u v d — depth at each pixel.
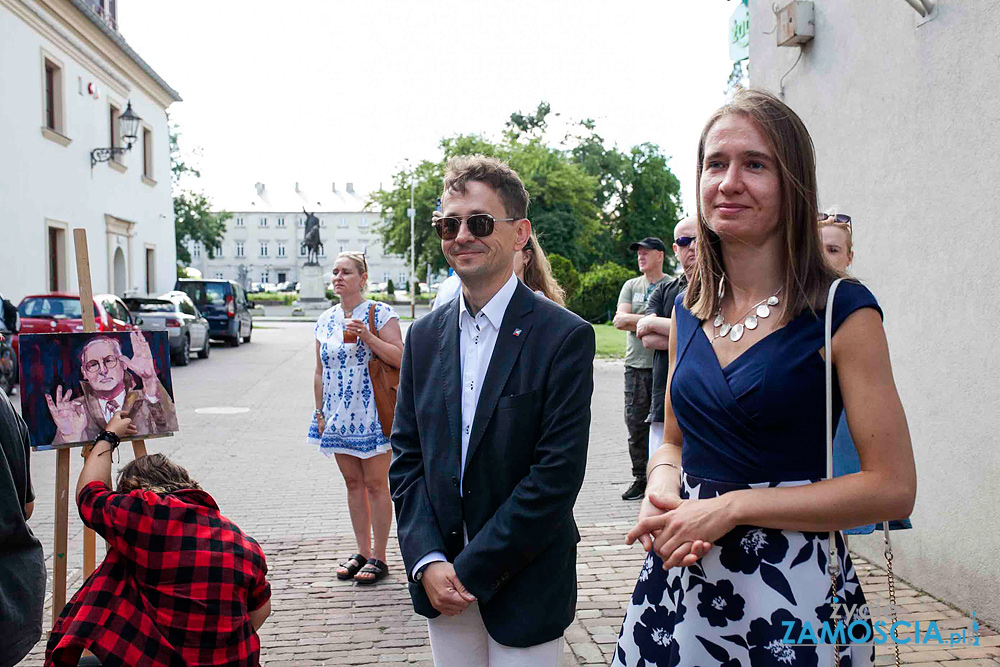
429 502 2.23
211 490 6.89
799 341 1.58
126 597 2.59
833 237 3.17
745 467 1.62
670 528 1.61
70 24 20.28
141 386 3.47
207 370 16.97
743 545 1.63
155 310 18.16
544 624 2.14
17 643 2.50
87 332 3.43
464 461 2.19
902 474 1.51
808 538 1.60
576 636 3.79
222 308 23.05
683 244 4.64
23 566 2.54
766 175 1.65
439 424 2.23
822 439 1.60
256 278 99.19
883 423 1.52
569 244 44.94
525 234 2.33
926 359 3.94
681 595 1.73
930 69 3.87
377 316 4.49
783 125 1.66
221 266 98.88
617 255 56.50
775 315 1.65
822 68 4.86
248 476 7.42
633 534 1.70
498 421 2.15
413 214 43.75
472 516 2.17
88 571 3.58
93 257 22.22
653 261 5.91
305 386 14.35
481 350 2.25
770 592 1.59
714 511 1.56
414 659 3.61
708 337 1.76
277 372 16.70
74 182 20.91
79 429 3.35
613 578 4.57
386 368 4.43
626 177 56.09
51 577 4.68
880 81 4.28
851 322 1.54
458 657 2.27
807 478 1.60
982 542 3.59
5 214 17.33
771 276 1.69
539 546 2.08
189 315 18.78
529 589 2.14
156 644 2.52
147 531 2.54
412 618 4.06
